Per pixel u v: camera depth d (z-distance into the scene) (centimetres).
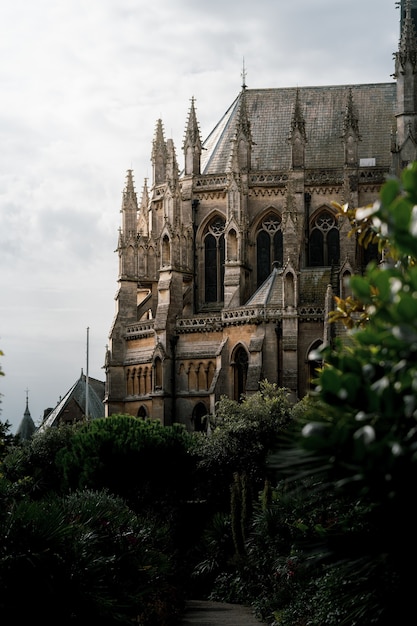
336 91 12388
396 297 1431
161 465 7669
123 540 3812
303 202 11269
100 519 3888
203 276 11669
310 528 3559
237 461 8131
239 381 10706
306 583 4362
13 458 5838
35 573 2869
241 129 11556
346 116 11169
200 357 11100
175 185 11444
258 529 5531
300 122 11406
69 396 14512
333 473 1580
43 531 2917
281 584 4853
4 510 3272
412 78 10738
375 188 11125
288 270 10425
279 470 1623
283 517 5041
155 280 12194
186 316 11306
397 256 1866
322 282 10831
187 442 8406
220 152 12306
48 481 7969
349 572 1792
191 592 6562
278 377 10406
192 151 11819
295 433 1686
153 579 4056
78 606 2977
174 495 7575
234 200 11169
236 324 10675
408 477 1513
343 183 11075
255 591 5903
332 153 11894
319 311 10388
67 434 8475
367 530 1923
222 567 6594
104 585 3216
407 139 10494
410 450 1472
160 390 11144
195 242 11712
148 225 12781
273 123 12369
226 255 11075
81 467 7406
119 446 7406
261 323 10494
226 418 8594
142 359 11688
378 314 1462
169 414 11169
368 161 11600
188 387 11175
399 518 1605
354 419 1548
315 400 1811
